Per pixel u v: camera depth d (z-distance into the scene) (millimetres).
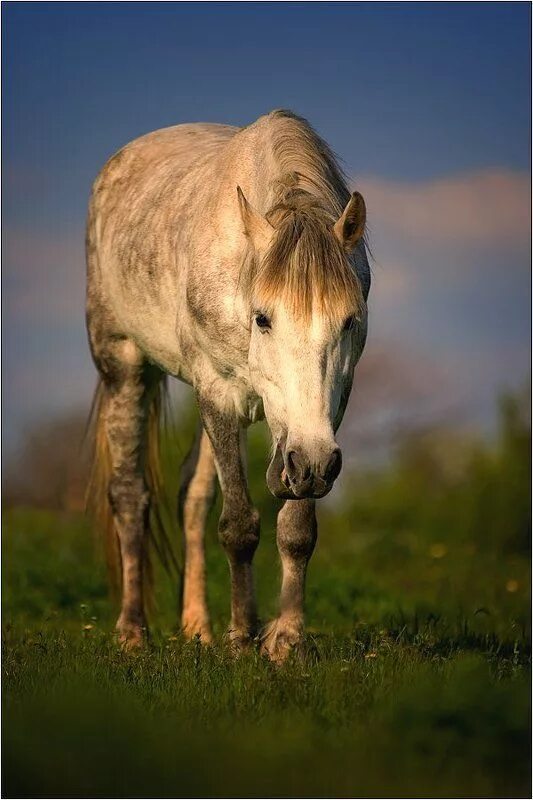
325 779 12469
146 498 25891
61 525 47000
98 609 29875
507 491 49594
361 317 17344
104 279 25969
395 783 12492
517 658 19047
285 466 16734
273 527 41625
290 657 18172
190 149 24719
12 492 88812
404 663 17578
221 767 12680
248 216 18125
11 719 13789
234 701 15703
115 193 26062
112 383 26078
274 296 16891
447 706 13789
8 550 37688
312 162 19266
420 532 51000
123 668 18141
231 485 20812
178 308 22094
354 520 53938
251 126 21453
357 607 30234
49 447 90312
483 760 13039
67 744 13078
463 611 29656
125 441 25875
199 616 24938
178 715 14922
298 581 19594
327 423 16703
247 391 20750
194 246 21094
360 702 15172
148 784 12414
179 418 45969
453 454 63031
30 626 26781
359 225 17516
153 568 25938
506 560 43625
